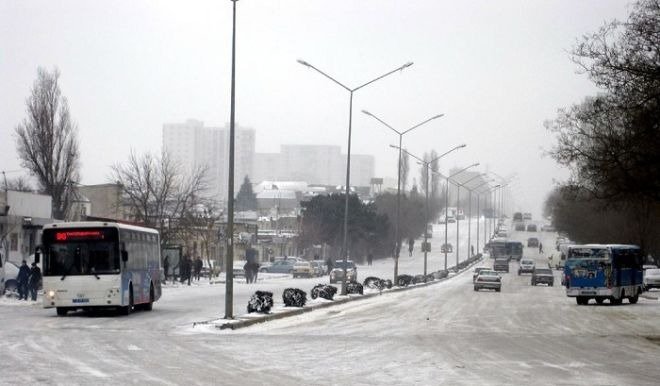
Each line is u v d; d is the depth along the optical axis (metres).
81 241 32.22
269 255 120.38
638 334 29.39
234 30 30.55
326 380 16.12
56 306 31.86
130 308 33.53
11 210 56.88
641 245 73.94
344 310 40.72
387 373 17.44
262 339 24.92
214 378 15.87
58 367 16.92
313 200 128.88
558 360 20.80
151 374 16.22
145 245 36.22
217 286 61.84
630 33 35.41
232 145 30.45
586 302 49.00
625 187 36.06
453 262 134.25
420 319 35.09
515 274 105.62
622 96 35.47
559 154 42.34
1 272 41.97
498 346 24.17
